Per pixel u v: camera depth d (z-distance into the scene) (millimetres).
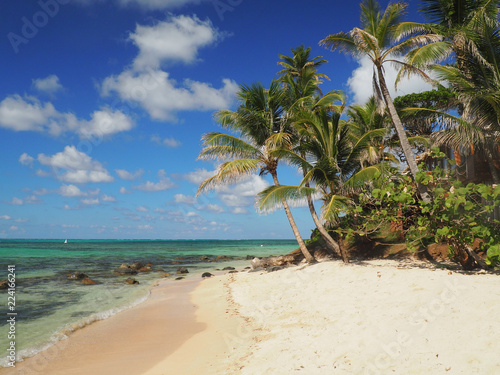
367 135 14508
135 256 44938
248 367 5828
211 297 14312
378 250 16109
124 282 19812
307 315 8406
